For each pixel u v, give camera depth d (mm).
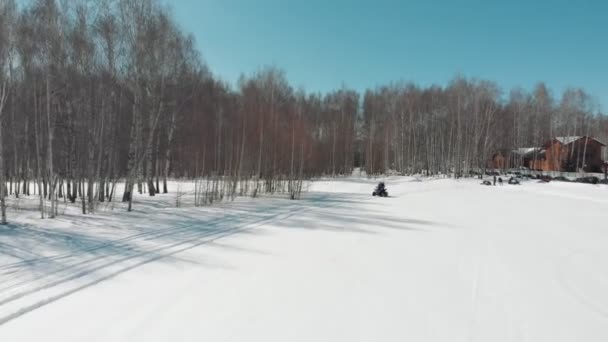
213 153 26562
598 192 29234
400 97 57438
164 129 26500
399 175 52281
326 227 12578
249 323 4906
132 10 16156
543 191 31734
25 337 4324
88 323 4730
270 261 7969
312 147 36250
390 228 12578
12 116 19250
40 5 13891
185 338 4430
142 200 22188
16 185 25531
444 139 57375
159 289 6043
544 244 10289
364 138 64688
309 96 62094
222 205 19000
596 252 9383
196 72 23719
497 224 13820
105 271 6863
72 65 15070
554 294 6238
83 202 14875
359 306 5570
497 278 7074
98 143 17984
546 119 61281
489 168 64312
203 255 8305
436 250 9305
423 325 4961
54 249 8336
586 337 4699
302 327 4828
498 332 4801
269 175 27891
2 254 7820
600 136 66562
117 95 18188
